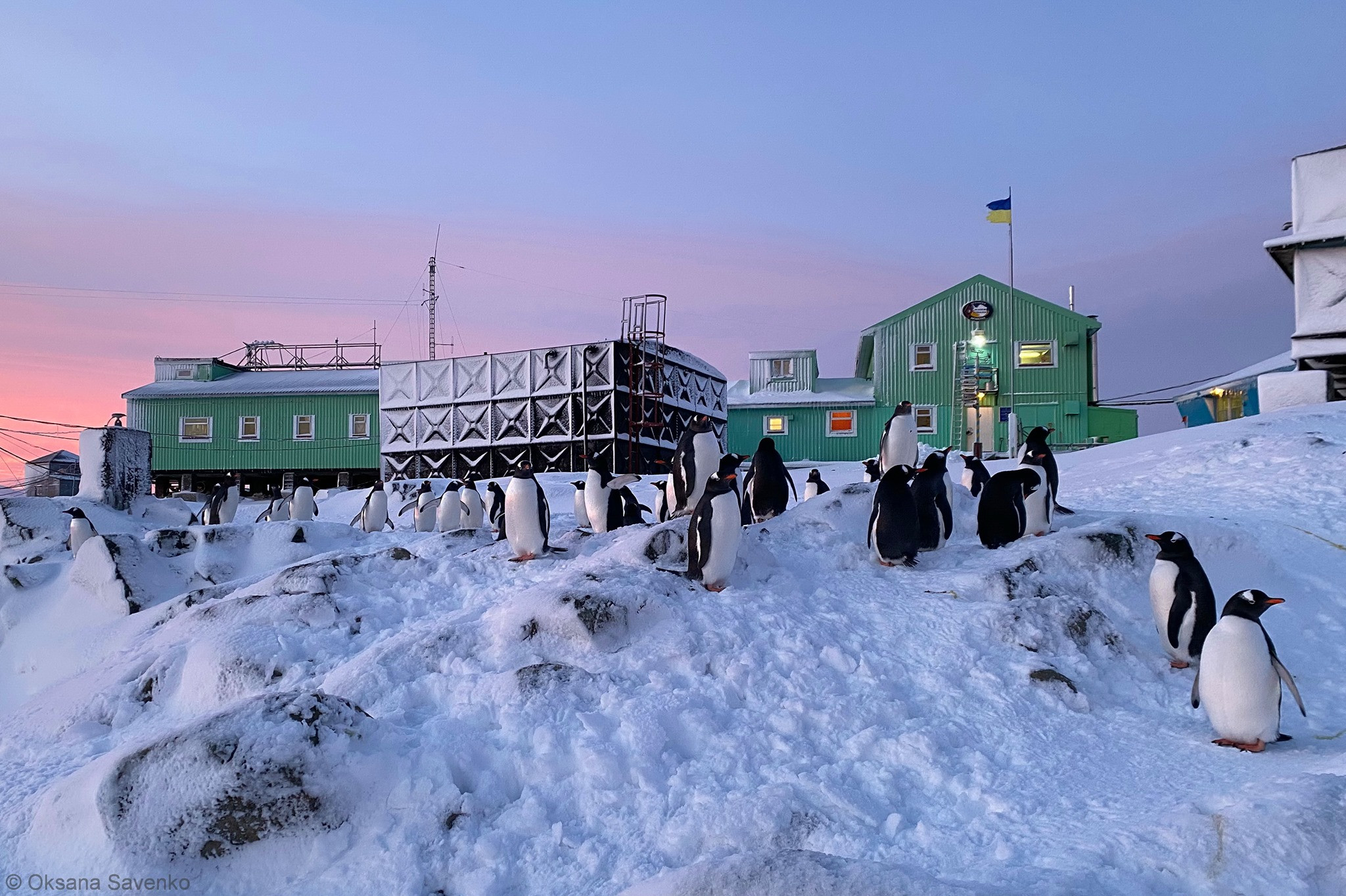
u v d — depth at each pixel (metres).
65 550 15.93
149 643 9.02
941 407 41.66
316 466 44.06
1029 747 5.95
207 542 12.99
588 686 6.42
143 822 4.94
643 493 23.48
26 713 8.12
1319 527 10.84
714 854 4.69
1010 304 40.97
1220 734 5.92
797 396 43.62
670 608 7.48
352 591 9.59
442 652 7.19
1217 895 3.91
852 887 3.71
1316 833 4.05
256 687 7.58
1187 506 12.84
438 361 37.31
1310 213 22.36
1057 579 8.61
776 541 9.59
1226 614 5.93
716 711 6.32
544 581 8.25
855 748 5.85
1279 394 22.30
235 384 46.28
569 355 33.75
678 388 36.59
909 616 7.79
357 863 4.88
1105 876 4.07
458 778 5.44
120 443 19.80
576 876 4.77
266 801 4.92
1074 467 19.67
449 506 15.68
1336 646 7.94
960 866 4.43
